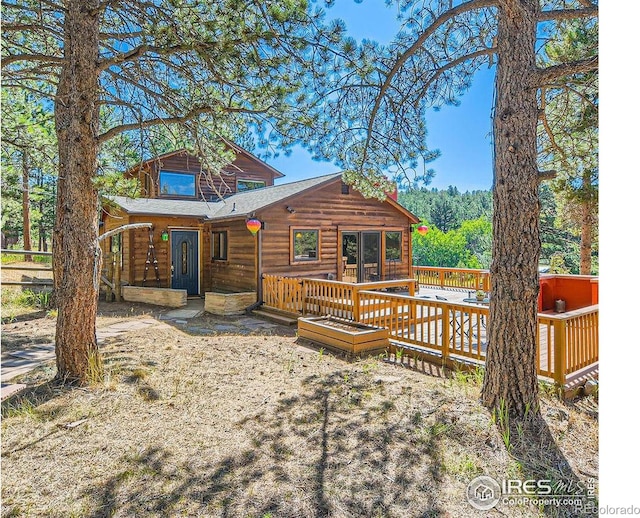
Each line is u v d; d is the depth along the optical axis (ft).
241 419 12.62
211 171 26.91
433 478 9.82
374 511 8.63
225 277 41.39
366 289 27.40
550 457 10.93
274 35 17.54
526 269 12.78
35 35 26.37
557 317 15.57
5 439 10.97
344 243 41.83
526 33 12.82
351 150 21.86
